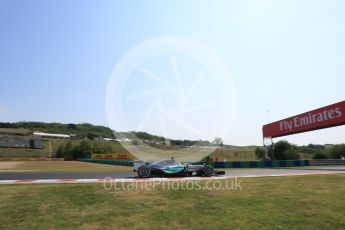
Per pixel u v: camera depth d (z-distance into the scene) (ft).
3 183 32.42
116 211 20.39
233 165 88.07
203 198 23.90
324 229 18.56
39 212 19.83
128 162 101.50
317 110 84.53
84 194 24.30
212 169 41.32
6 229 17.17
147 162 39.60
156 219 19.19
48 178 39.88
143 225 18.22
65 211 20.13
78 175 45.73
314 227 18.74
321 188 28.45
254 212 20.85
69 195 23.85
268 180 33.53
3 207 20.57
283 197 24.54
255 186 29.12
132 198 23.48
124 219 19.06
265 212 20.89
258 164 91.20
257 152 138.72
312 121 86.63
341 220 19.93
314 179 34.50
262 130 115.96
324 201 23.70
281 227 18.53
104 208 20.93
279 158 125.59
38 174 48.83
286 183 31.09
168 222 18.79
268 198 24.14
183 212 20.52
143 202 22.45
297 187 28.76
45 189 25.89
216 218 19.58
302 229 18.40
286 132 99.40
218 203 22.61
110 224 18.22
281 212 21.01
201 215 20.06
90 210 20.45
